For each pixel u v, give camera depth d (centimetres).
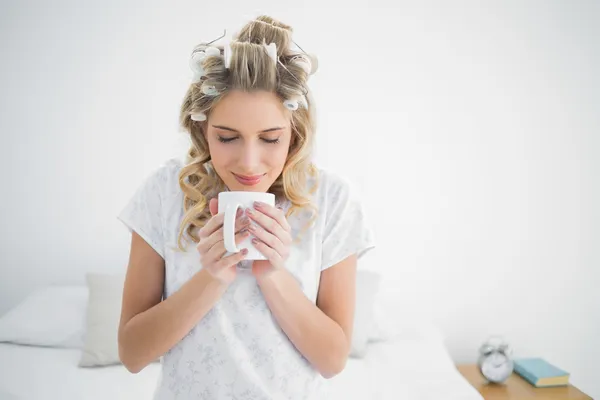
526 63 272
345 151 267
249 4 261
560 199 274
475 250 273
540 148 273
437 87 270
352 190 94
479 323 275
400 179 269
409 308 271
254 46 75
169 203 89
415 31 268
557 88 273
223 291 79
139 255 88
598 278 276
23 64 254
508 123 272
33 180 256
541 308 276
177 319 79
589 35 272
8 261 256
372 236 93
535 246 275
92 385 175
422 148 270
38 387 170
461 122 271
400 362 204
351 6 265
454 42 270
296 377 85
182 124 87
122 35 258
